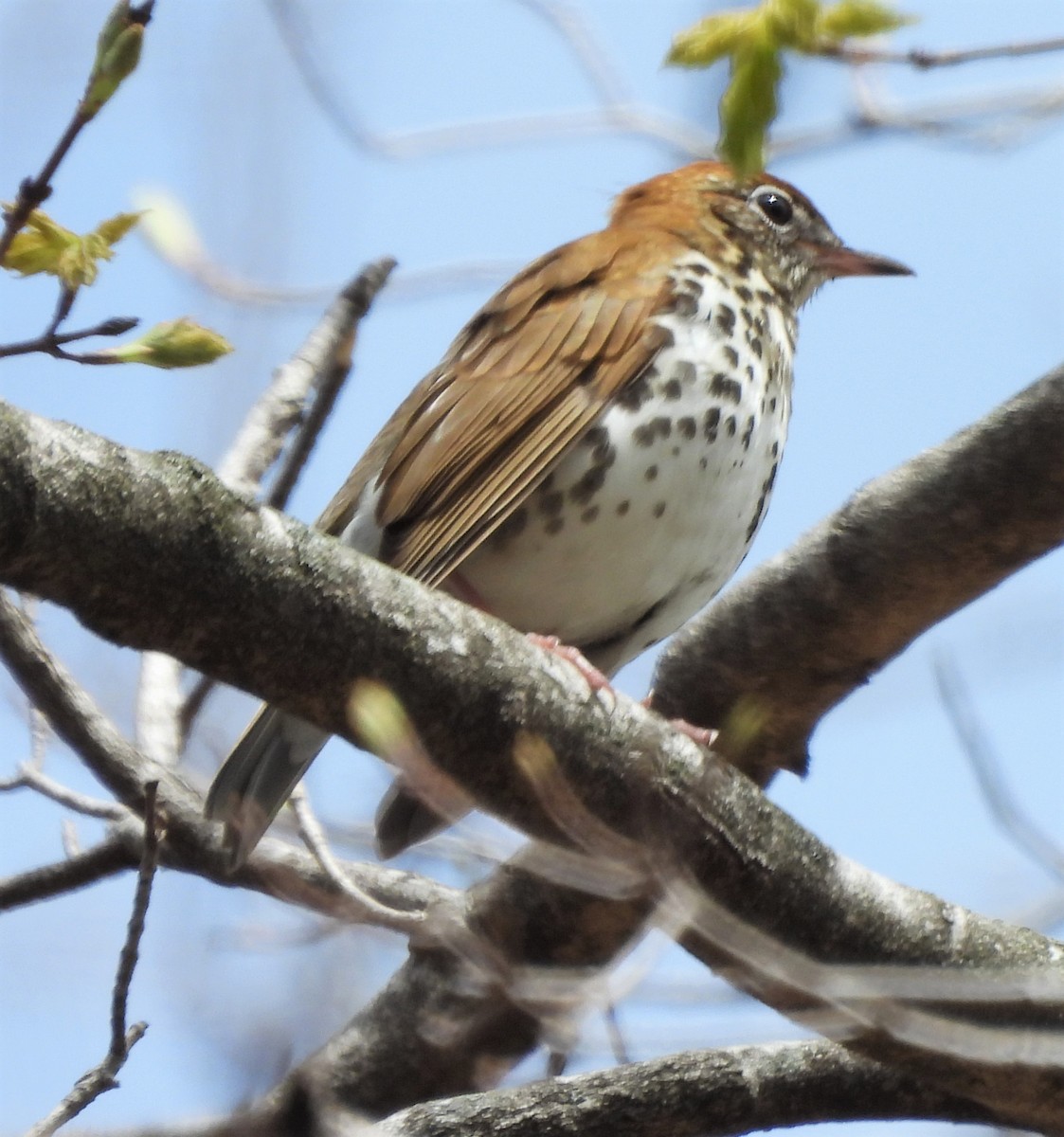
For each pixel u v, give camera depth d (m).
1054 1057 8.58
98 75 6.38
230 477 11.32
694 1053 9.51
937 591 9.65
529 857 8.84
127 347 6.85
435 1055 10.31
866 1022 8.54
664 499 11.20
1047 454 9.12
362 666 7.32
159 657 11.42
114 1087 7.74
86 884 10.35
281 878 10.06
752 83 6.65
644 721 8.23
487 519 10.96
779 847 8.52
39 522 6.53
